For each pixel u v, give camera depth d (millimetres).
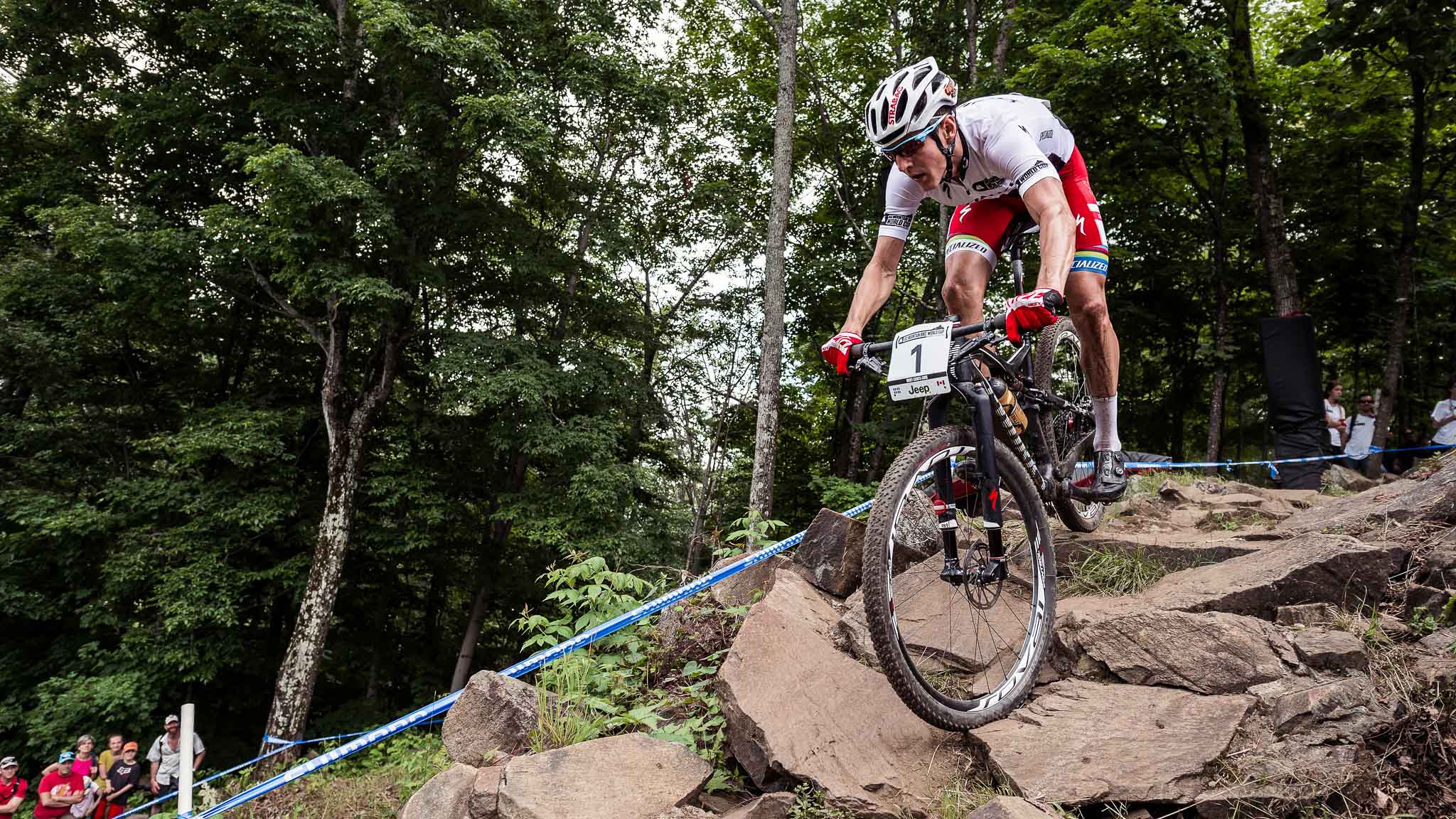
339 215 12352
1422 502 3123
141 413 15375
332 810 4867
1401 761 2008
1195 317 16781
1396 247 13875
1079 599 3109
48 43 14297
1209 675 2396
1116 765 2129
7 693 13484
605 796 2332
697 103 17625
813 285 19453
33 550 13500
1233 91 12039
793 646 2732
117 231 12117
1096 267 2861
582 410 15977
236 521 13422
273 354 16922
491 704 3070
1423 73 10117
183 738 3967
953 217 3139
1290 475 8492
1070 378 3621
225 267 13039
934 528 3596
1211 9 12539
